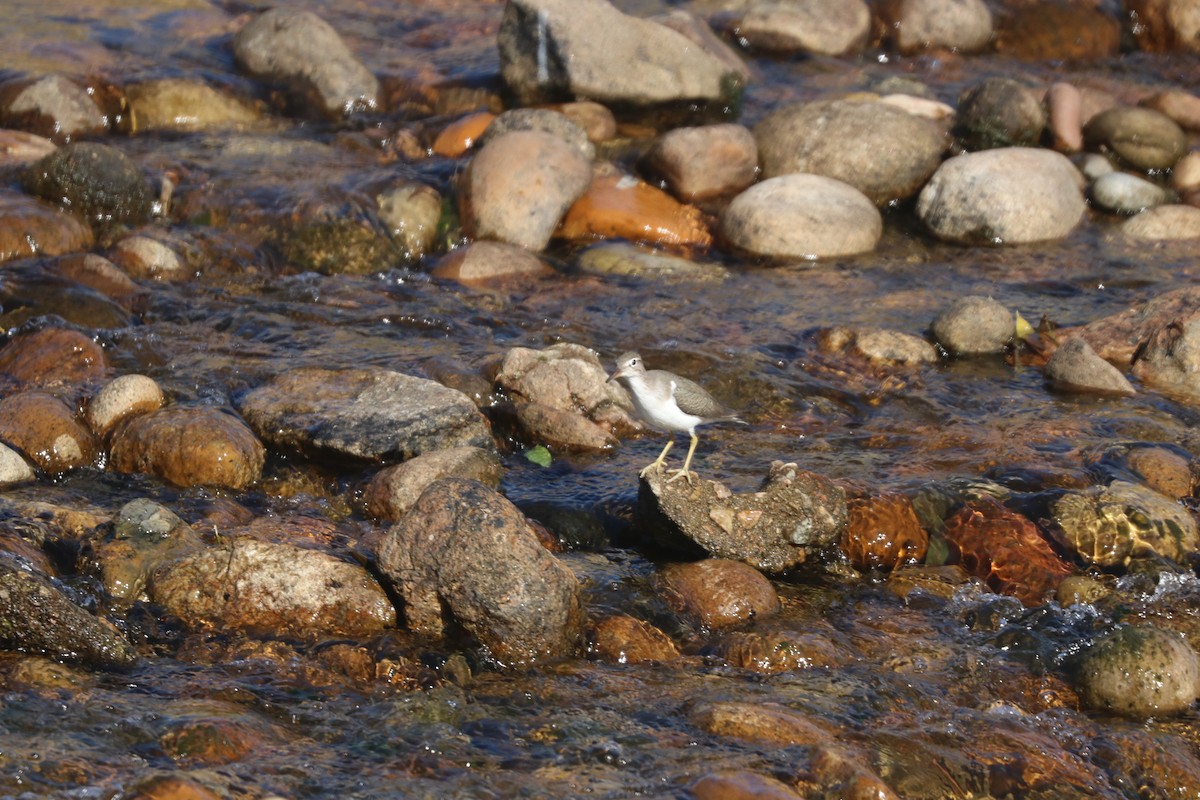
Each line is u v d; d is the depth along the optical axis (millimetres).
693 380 26344
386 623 17734
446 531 17281
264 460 22562
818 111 37438
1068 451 23625
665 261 32375
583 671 17078
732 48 48500
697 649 17938
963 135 38938
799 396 26062
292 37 41156
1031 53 50250
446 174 36031
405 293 30266
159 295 28922
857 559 20453
